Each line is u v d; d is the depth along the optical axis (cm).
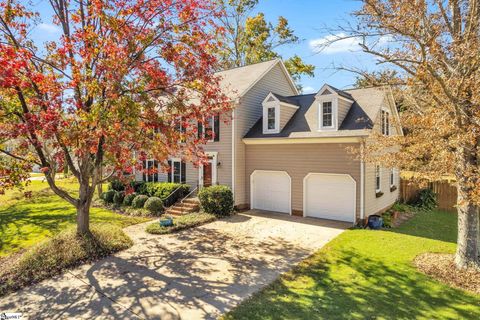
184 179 1859
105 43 808
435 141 722
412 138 816
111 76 793
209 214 1450
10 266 850
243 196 1664
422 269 785
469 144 681
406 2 655
